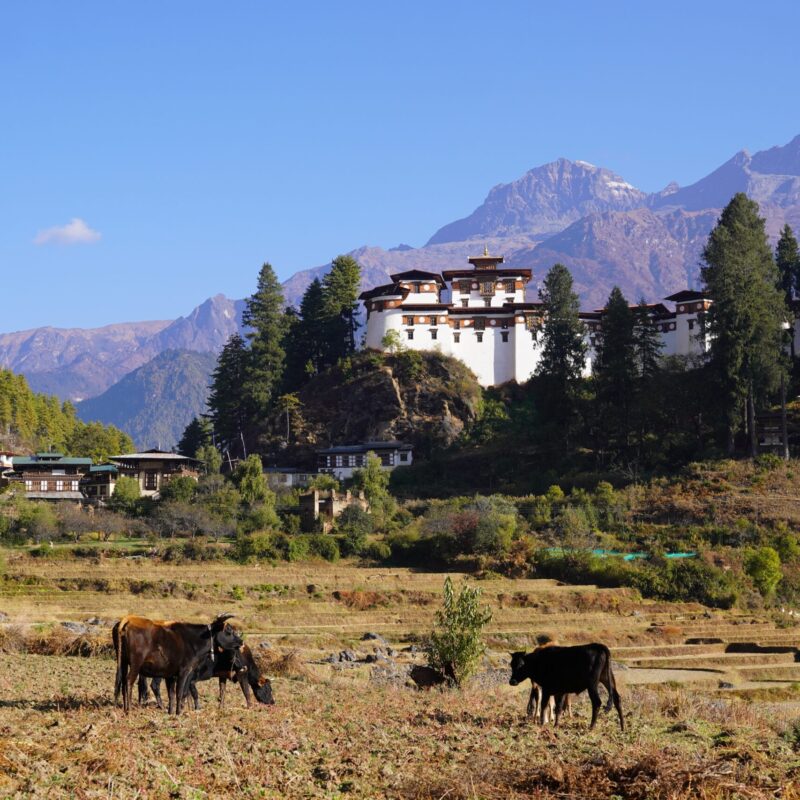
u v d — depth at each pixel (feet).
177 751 70.54
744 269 431.02
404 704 104.63
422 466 482.28
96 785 62.13
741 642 257.14
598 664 87.04
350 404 524.93
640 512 393.91
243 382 556.10
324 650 211.20
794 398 483.10
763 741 87.35
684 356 499.92
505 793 65.31
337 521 400.67
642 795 64.64
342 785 66.74
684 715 106.63
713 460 425.69
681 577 327.06
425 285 547.90
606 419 459.32
